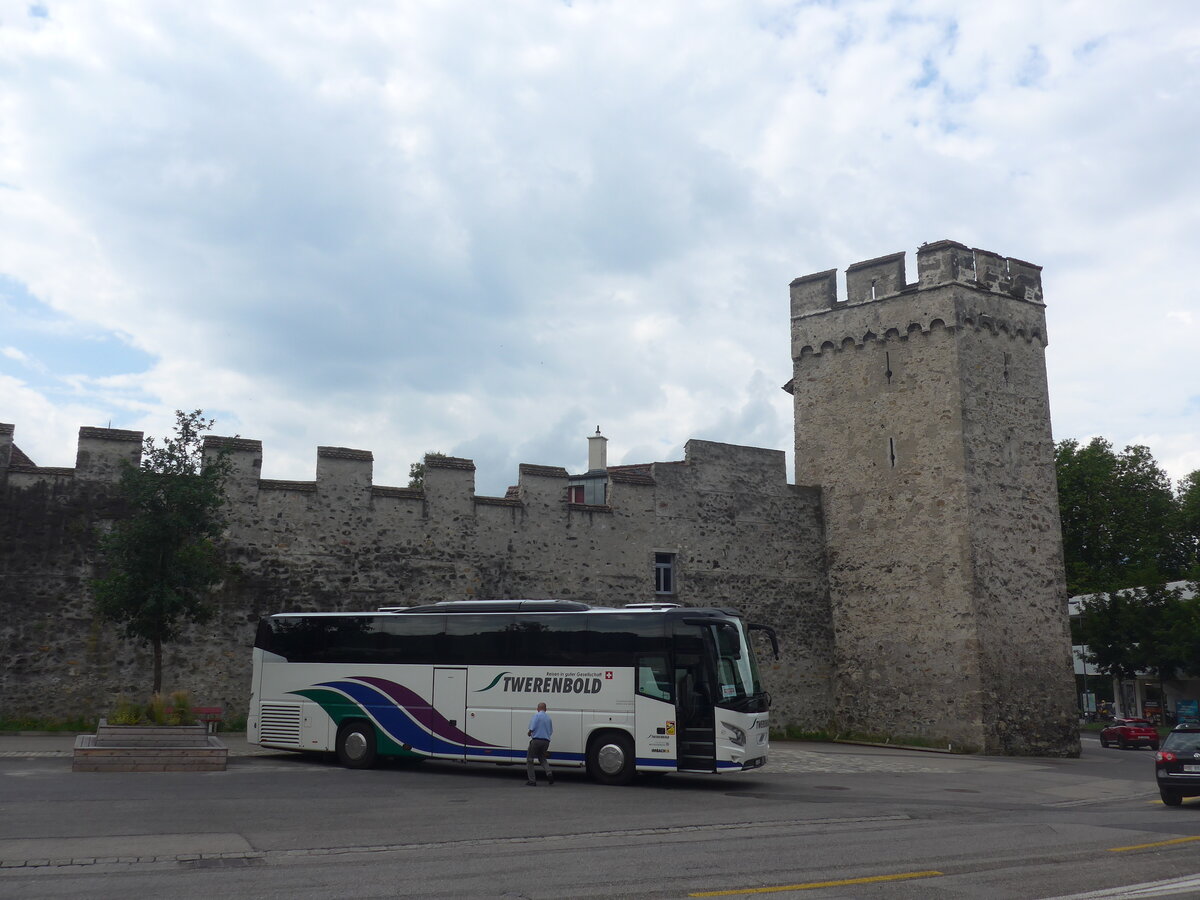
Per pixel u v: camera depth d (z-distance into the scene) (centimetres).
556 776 1875
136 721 1850
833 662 3278
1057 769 2444
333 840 1107
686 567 3127
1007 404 3130
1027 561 3055
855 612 3228
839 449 3338
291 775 1758
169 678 2395
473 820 1287
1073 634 5000
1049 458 3198
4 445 2327
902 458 3144
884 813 1456
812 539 3350
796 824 1314
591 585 2953
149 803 1356
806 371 3475
